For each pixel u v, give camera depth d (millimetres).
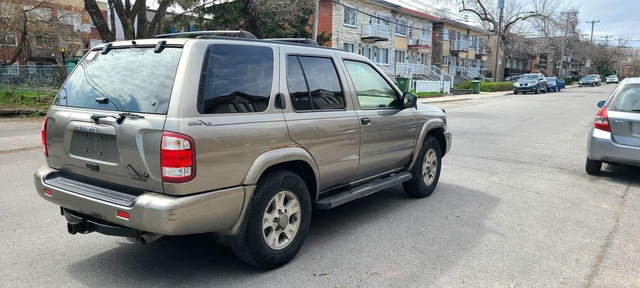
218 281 3541
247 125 3381
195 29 22156
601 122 7020
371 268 3803
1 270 3691
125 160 3203
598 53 87188
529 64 73938
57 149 3721
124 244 4270
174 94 3094
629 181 7023
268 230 3664
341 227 4801
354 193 4543
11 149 9484
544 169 7867
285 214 3754
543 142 11000
